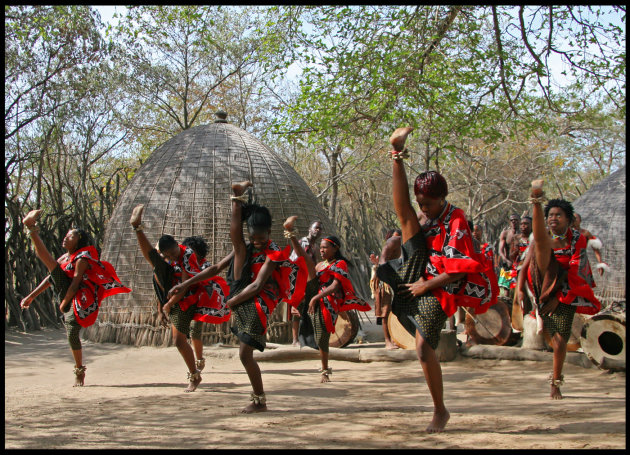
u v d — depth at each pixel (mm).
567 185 27406
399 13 11055
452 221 3832
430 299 3832
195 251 6289
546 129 12164
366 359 8055
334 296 6684
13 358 8453
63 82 16375
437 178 3834
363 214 17578
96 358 8555
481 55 11203
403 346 8219
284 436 3715
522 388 5957
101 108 18000
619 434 3605
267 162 10711
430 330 3801
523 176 25281
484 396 5512
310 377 6977
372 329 11273
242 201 4812
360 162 20094
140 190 10227
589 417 4250
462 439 3516
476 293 3846
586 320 6820
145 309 9539
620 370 6582
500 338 8008
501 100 12344
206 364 8172
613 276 13094
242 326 4719
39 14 15414
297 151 25766
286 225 5246
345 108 11750
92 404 5141
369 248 17016
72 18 15758
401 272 3971
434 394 3799
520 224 10094
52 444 3598
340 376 7008
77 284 6383
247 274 4789
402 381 6555
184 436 3789
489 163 24734
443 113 12062
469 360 7758
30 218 6309
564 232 5270
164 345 9320
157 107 21562
